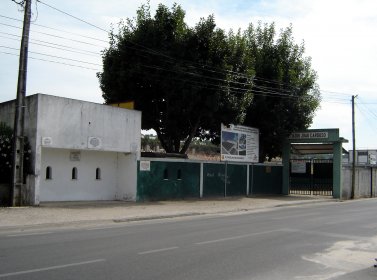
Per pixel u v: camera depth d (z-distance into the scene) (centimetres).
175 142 2981
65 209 1784
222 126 2828
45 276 732
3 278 714
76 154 2142
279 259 935
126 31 2667
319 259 952
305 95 3328
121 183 2327
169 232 1300
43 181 2002
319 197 3312
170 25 2619
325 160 3478
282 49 3297
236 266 855
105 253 941
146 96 2734
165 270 800
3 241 1086
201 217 1834
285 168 3512
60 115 1945
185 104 2578
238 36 2822
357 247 1109
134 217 1659
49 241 1091
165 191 2444
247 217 1839
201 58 2606
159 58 2550
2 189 1867
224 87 2595
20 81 1794
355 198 3675
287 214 2000
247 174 3102
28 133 1916
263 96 3105
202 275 773
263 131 3288
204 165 2719
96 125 2091
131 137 2258
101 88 2794
